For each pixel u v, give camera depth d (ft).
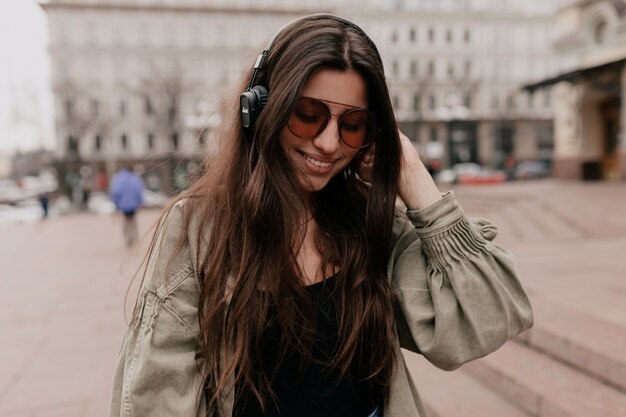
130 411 2.92
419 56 158.81
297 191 3.23
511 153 162.40
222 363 3.09
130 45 143.84
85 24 142.31
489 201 40.22
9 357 12.31
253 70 3.42
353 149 3.25
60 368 11.55
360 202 3.77
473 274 3.33
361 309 3.30
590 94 57.16
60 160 129.18
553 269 15.70
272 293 3.13
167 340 3.00
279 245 3.12
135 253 4.42
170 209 3.34
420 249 3.65
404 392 3.49
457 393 9.07
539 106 164.35
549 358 9.41
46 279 22.04
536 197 37.81
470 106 162.20
